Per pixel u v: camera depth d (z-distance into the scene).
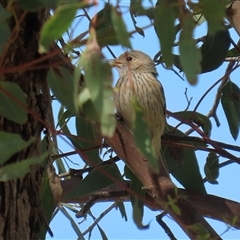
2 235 6.06
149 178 6.61
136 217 4.87
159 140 9.20
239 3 6.78
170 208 6.11
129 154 6.70
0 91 5.10
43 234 7.78
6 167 4.37
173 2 4.57
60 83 5.06
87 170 8.96
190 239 6.00
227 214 7.91
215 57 8.54
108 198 8.53
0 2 5.92
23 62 6.19
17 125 6.18
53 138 7.36
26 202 6.30
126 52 4.77
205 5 4.29
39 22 6.34
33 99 6.30
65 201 9.12
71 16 3.95
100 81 3.80
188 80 4.15
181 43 4.20
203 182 9.08
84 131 8.91
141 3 4.16
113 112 3.79
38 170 6.45
